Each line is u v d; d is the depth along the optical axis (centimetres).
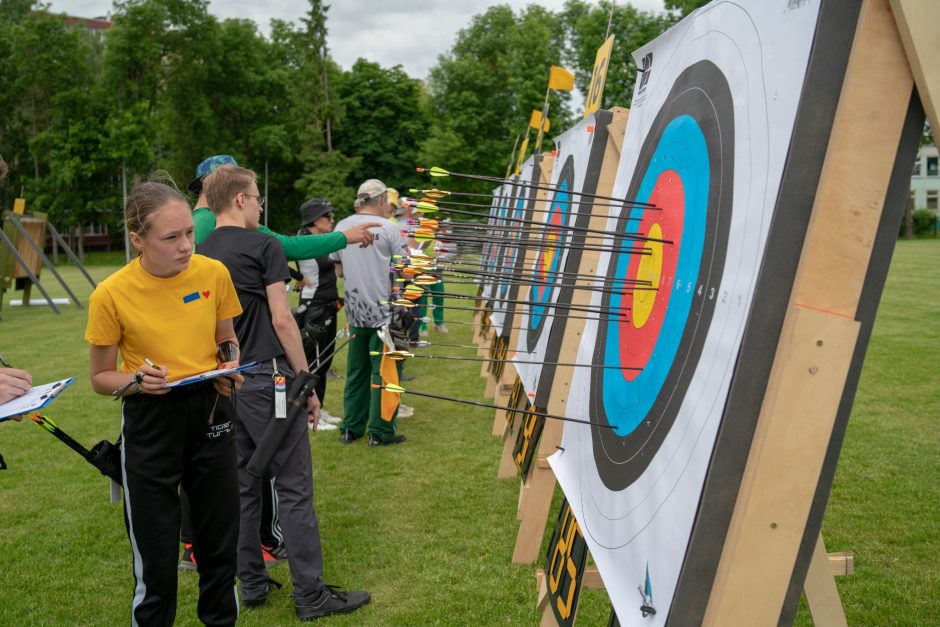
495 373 528
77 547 332
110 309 197
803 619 262
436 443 482
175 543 207
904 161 105
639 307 173
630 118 215
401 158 4441
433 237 216
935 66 98
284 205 4403
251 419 267
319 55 4109
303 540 265
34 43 3775
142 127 3503
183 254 195
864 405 523
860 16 102
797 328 105
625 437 160
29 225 1287
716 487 114
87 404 591
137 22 3847
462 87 3722
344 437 485
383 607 273
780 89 115
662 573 125
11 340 920
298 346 266
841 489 371
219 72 4019
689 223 149
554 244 181
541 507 303
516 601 275
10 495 396
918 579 281
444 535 337
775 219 108
